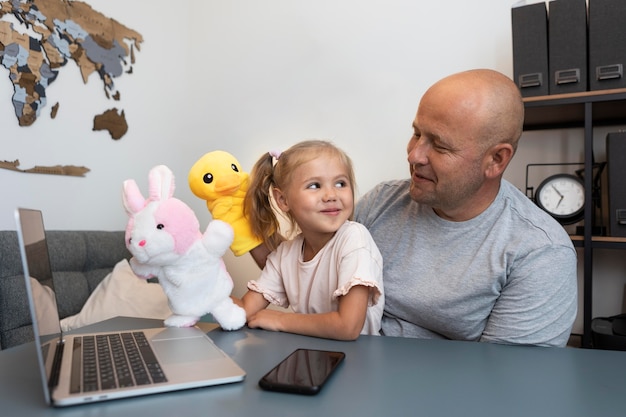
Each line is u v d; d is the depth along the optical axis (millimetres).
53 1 2025
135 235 788
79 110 2162
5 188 1847
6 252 1580
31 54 1933
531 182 1941
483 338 984
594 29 1578
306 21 2461
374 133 2295
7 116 1847
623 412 512
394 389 575
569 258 982
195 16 2785
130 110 2451
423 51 2182
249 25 2625
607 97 1525
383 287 1085
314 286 1018
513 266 985
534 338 930
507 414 506
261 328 900
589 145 1557
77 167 2150
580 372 641
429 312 1053
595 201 1742
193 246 838
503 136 969
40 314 561
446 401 539
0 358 727
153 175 817
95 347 718
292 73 2506
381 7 2270
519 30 1683
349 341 803
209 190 1013
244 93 2645
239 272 2566
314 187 981
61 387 549
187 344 742
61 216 2088
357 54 2332
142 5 2508
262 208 1072
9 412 516
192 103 2801
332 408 519
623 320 1688
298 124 2490
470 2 2078
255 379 612
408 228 1140
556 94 1625
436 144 978
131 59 2445
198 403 533
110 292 1820
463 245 1059
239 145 2666
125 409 518
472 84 965
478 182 1001
